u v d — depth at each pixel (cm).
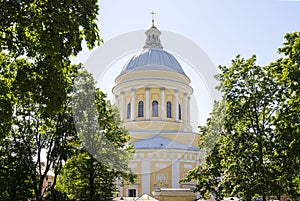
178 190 4172
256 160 2681
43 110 1468
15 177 2584
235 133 2772
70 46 1363
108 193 2797
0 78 1579
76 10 1427
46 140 2772
